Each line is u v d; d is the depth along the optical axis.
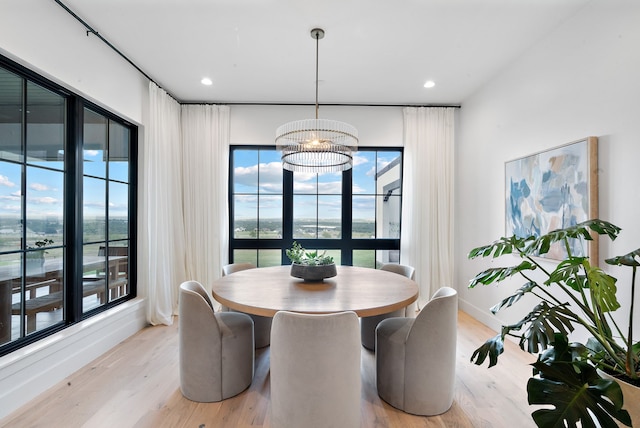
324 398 1.54
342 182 4.22
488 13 2.30
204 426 1.77
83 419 1.82
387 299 1.95
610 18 2.04
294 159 2.66
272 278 2.56
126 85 2.99
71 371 2.33
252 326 2.22
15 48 1.92
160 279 3.40
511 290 2.99
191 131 3.94
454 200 4.04
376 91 3.66
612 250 2.01
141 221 3.34
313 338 1.51
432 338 1.85
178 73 3.24
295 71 3.19
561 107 2.44
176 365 2.47
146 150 3.27
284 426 1.58
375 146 4.10
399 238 4.23
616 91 2.01
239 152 4.20
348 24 2.43
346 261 4.23
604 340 1.42
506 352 2.73
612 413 1.17
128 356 2.62
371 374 2.36
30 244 2.18
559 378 1.29
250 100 3.95
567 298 2.38
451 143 4.02
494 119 3.30
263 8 2.25
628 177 1.93
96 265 2.80
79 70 2.41
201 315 1.96
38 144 2.24
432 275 3.99
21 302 2.11
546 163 2.55
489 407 1.96
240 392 2.09
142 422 1.80
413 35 2.57
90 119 2.74
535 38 2.62
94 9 2.27
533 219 2.70
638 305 1.87
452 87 3.55
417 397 1.86
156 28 2.49
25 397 1.96
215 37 2.61
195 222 3.91
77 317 2.51
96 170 2.80
